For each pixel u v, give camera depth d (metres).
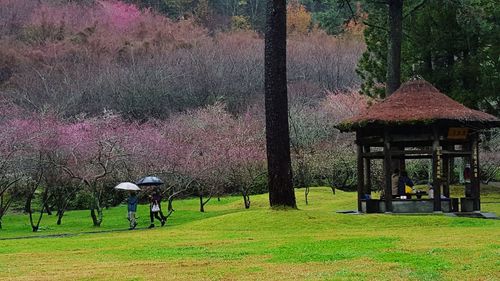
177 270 11.21
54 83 54.94
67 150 30.39
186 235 18.61
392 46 28.27
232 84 58.38
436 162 21.75
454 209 22.38
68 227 25.77
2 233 23.52
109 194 37.16
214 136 40.66
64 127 32.91
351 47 66.88
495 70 32.50
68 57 60.16
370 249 13.20
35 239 19.78
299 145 43.59
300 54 63.53
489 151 37.56
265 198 36.84
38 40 63.44
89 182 28.33
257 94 57.91
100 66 58.62
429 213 21.77
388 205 22.33
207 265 11.73
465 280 9.31
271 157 21.23
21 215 32.59
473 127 21.89
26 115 42.62
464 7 31.98
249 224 19.81
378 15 32.31
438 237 15.28
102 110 51.41
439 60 35.31
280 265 11.40
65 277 10.77
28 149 29.41
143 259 13.07
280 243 15.16
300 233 17.77
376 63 35.66
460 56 34.81
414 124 21.23
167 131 42.94
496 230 16.81
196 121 46.25
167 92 56.00
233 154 35.69
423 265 10.72
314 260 11.88
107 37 64.50
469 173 23.67
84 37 63.06
